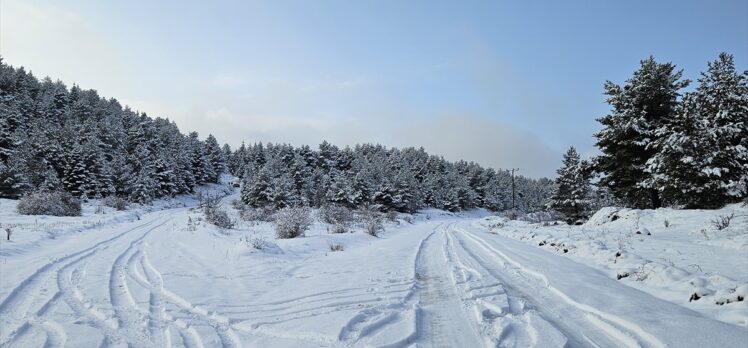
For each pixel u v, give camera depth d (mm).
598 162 23484
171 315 5926
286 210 19891
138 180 55562
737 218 12227
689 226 13023
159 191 64312
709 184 15820
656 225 14484
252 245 13484
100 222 25969
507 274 8383
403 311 5871
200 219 26453
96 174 53531
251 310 6168
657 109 21250
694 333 4188
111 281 8539
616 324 4766
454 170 104125
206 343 4672
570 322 5027
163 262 11320
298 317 5672
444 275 8766
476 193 97250
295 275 9547
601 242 11008
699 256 8281
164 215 39438
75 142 53844
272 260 11938
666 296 6078
